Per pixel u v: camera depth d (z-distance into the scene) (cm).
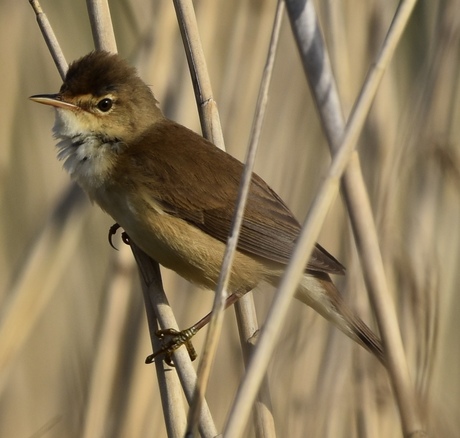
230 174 699
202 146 703
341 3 757
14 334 660
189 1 666
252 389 457
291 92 808
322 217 470
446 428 743
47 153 916
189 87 756
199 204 686
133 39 905
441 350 786
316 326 721
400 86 845
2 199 887
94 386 709
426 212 737
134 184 682
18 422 860
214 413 754
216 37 796
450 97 729
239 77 780
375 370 686
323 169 800
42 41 898
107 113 703
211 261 694
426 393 658
